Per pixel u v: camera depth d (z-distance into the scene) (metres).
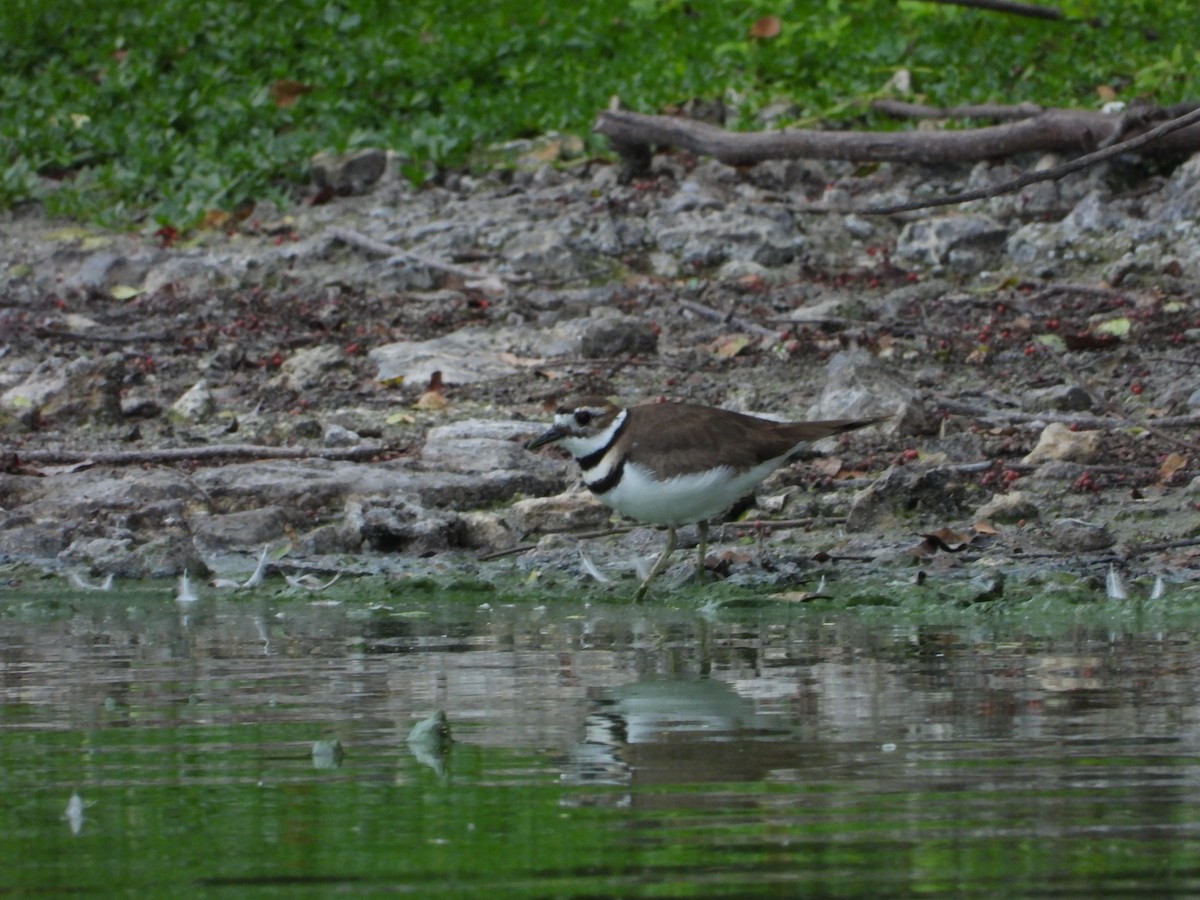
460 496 13.49
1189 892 5.16
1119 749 6.88
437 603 11.19
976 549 11.89
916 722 7.42
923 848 5.62
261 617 10.74
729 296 17.81
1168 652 9.07
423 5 24.81
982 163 19.55
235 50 23.73
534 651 9.41
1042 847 5.62
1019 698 7.89
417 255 18.86
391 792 6.43
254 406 15.77
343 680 8.62
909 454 13.67
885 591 11.00
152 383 16.33
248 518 13.02
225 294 18.61
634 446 10.98
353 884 5.37
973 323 16.70
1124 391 15.00
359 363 16.67
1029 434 14.07
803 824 5.91
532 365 16.34
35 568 12.36
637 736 7.24
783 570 11.59
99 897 5.30
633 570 11.86
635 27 24.53
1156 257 17.50
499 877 5.39
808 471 13.52
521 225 19.48
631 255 18.92
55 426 15.38
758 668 8.77
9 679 8.73
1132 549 11.66
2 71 24.02
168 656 9.39
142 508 13.20
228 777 6.70
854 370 14.86
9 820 6.14
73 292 18.88
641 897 5.17
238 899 5.27
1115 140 18.39
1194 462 13.12
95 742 7.30
